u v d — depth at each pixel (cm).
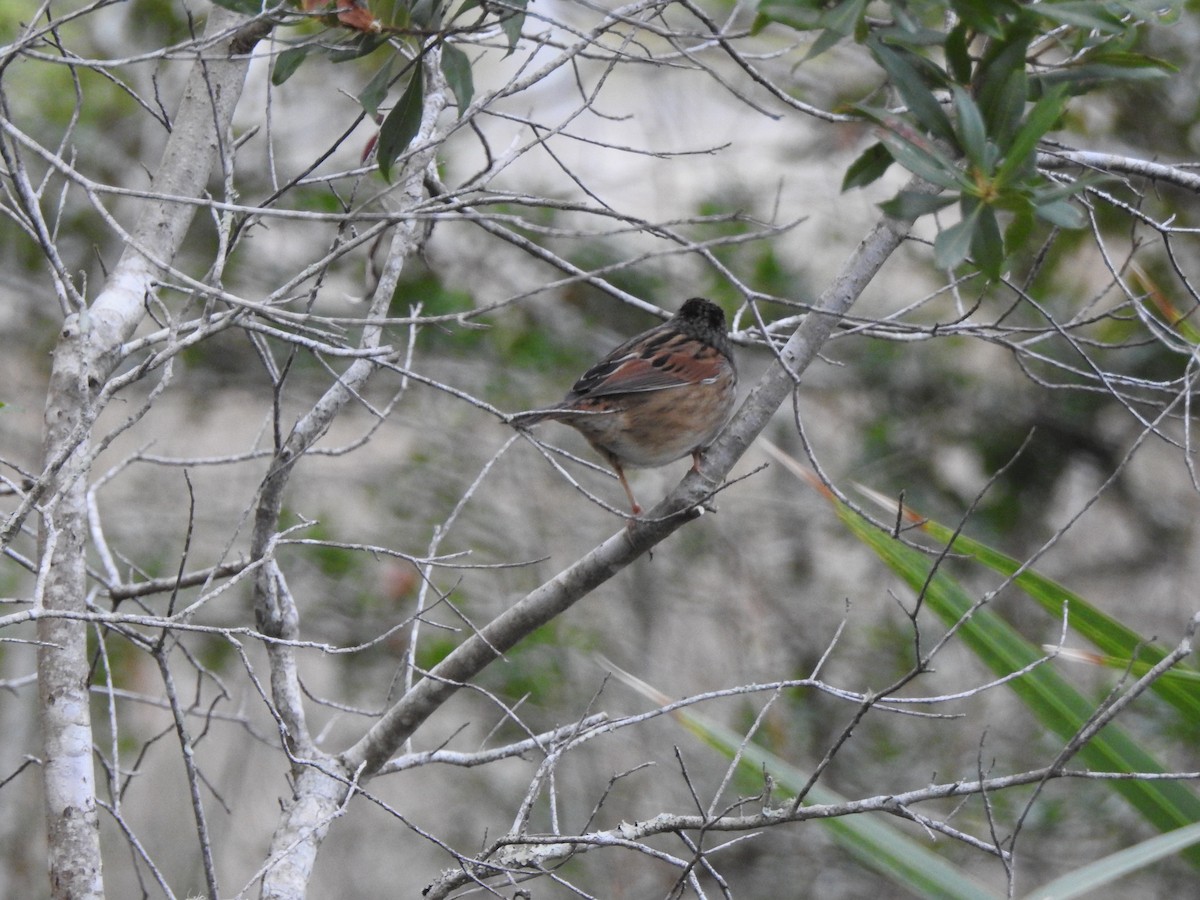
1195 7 1272
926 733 1402
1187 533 1555
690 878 596
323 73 1434
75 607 594
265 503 673
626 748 1405
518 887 699
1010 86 513
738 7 630
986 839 1270
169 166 683
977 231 503
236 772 1439
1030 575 676
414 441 1541
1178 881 1291
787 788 661
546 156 1568
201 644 1395
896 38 517
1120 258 1391
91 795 580
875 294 1567
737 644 1470
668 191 1505
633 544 649
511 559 1454
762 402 650
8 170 586
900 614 1504
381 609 1395
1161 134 1381
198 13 1333
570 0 562
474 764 671
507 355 1470
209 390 1531
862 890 1368
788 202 1580
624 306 1491
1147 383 697
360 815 1530
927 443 1543
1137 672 652
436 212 509
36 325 1483
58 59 516
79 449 595
